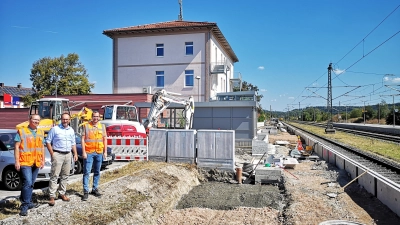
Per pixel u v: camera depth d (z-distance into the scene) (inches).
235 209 430.9
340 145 1034.7
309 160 810.8
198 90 1445.6
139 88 1497.3
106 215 329.1
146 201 398.9
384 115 3447.3
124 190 415.8
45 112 741.3
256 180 597.9
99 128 372.5
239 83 1969.7
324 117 4559.5
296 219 366.3
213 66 1480.1
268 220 384.2
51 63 1865.2
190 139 631.8
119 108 748.0
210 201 470.0
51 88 1818.4
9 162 428.5
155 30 1454.2
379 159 698.8
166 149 644.1
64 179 346.0
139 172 510.9
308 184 545.0
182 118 1053.2
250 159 786.8
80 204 344.8
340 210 395.9
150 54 1487.5
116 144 658.8
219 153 615.5
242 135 923.4
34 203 333.1
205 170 617.9
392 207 386.6
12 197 363.3
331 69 1867.6
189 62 1454.2
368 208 406.9
